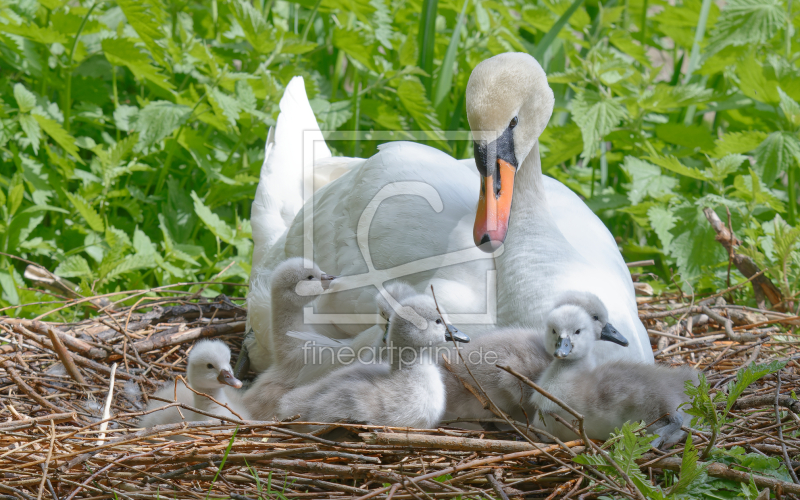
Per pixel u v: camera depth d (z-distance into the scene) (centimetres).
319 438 581
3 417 717
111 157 1149
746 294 1077
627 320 693
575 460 550
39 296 1031
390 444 579
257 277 912
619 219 1398
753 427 648
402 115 1384
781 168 1162
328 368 737
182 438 633
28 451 572
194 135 1178
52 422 596
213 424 591
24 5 1313
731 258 1032
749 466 582
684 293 1083
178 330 930
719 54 1330
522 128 723
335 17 1514
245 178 1197
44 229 1183
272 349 811
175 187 1224
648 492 539
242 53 1320
